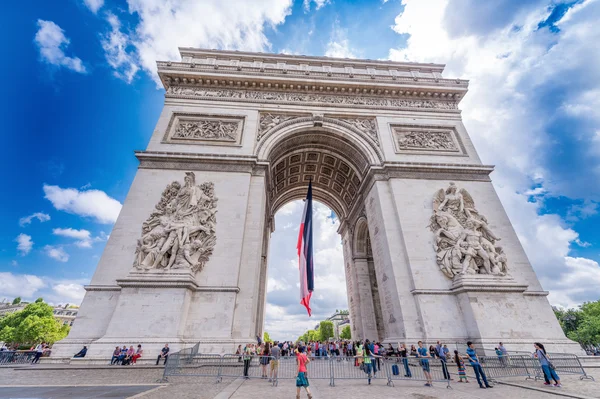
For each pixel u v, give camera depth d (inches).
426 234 1137.4
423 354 698.8
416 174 1283.2
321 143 1507.1
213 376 621.0
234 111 1375.5
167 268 920.9
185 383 555.2
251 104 1405.0
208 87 1445.6
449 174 1295.5
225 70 1455.5
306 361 435.5
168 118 1309.1
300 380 415.5
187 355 693.9
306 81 1470.2
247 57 1578.5
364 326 1549.0
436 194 1218.6
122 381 565.3
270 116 1398.9
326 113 1427.2
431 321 963.3
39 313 3270.2
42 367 722.8
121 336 814.5
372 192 1327.5
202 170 1182.9
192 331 869.2
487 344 869.2
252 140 1291.8
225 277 970.1
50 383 537.0
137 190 1106.1
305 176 1844.2
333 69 1610.5
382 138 1382.9
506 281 983.0
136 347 793.6
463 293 975.0
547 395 465.4
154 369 711.7
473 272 1012.5
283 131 1349.7
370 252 1740.9
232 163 1205.1
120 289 911.7
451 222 1136.2
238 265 997.2
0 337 3068.4
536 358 606.9
